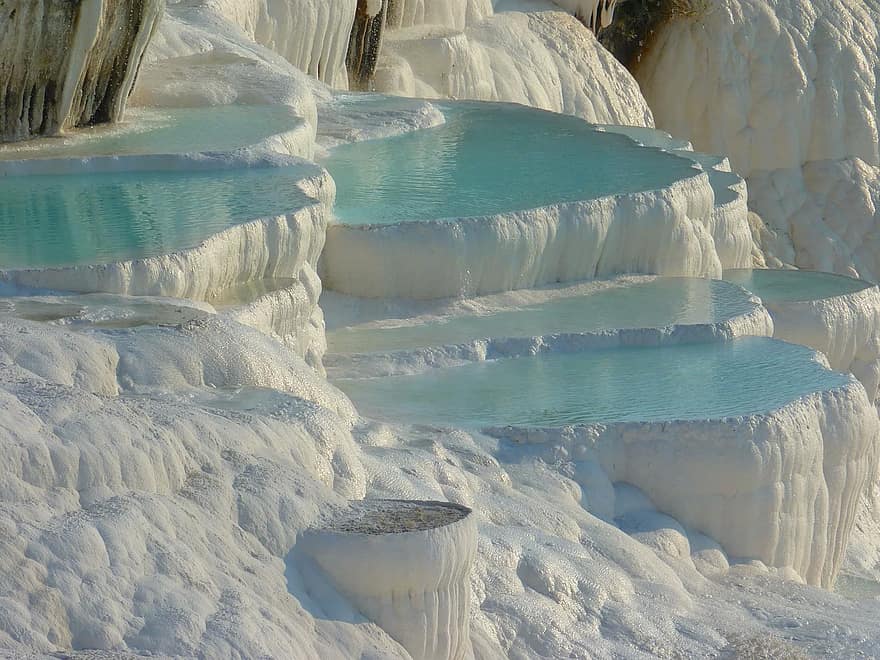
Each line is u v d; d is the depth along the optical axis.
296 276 18.50
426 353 20.02
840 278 27.50
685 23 45.56
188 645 9.91
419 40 37.59
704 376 19.66
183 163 21.00
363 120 29.41
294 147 23.17
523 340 20.67
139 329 13.95
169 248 16.42
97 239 16.86
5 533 9.75
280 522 11.52
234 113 25.00
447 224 21.97
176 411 12.00
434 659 11.88
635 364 20.25
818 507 18.78
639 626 14.77
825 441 18.86
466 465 16.42
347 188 24.34
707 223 26.27
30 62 21.53
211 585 10.48
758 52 45.12
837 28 45.81
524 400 18.56
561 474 17.03
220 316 14.91
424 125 30.14
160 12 23.58
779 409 18.17
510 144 28.81
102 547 10.06
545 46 42.56
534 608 14.25
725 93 45.06
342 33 34.22
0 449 10.16
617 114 43.12
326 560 11.49
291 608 11.02
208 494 11.28
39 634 9.41
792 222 44.34
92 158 20.80
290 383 14.94
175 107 25.50
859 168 45.16
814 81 45.25
